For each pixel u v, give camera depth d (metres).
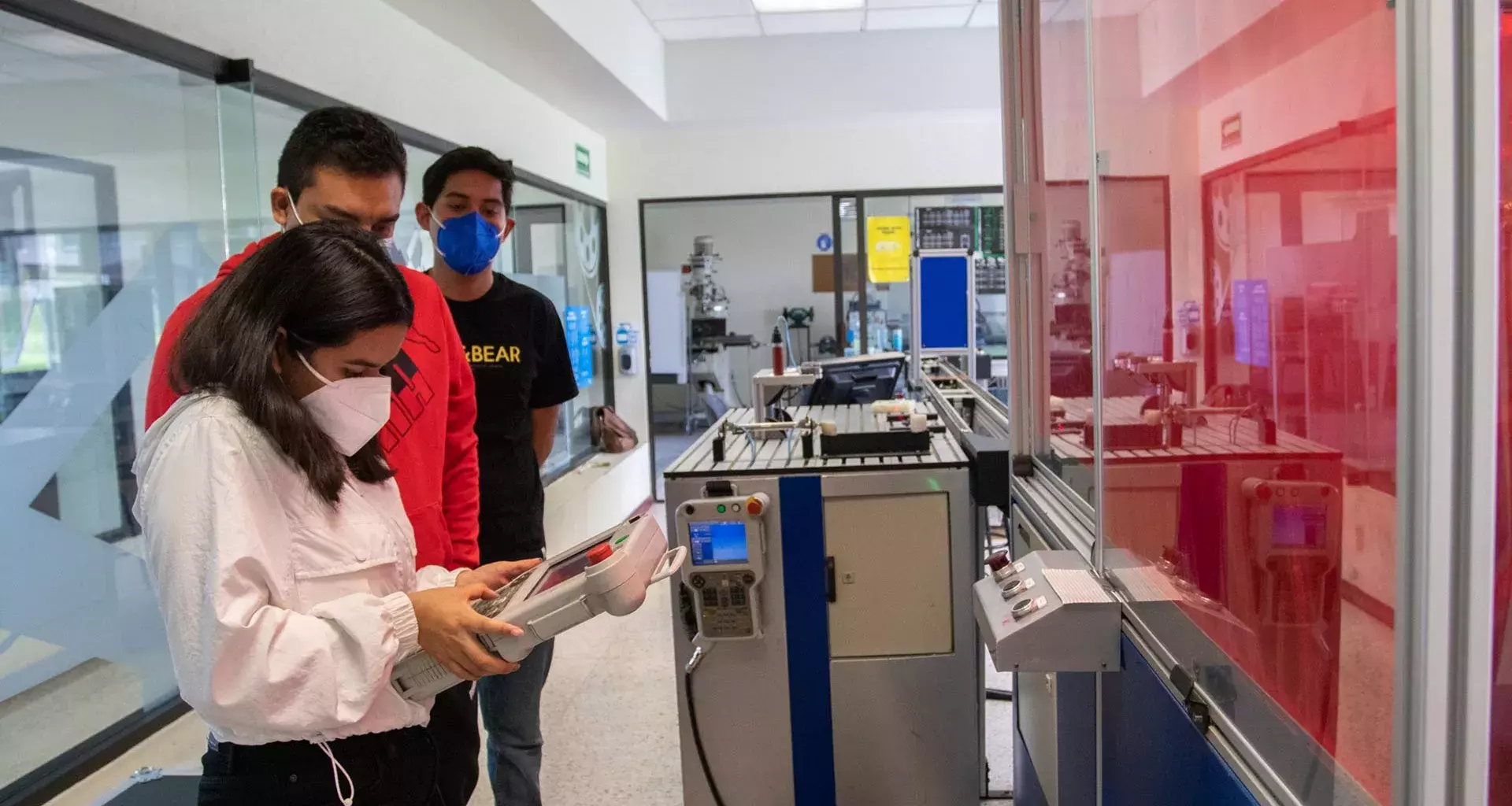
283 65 2.65
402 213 3.46
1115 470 1.37
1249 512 0.92
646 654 3.46
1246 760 0.92
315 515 0.98
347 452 1.01
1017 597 1.46
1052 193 1.85
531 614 1.00
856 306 6.82
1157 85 1.18
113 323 2.14
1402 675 0.62
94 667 2.13
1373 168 0.68
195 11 2.29
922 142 6.09
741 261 9.55
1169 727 1.13
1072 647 1.34
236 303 0.92
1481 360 0.56
